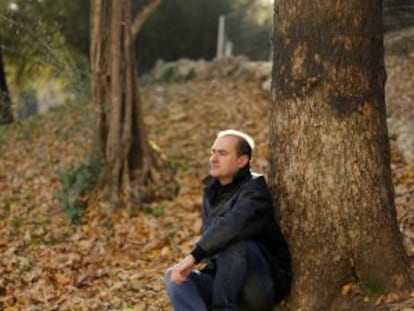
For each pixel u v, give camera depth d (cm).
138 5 1908
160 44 2212
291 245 425
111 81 857
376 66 419
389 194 419
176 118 1208
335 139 410
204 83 1495
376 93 418
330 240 411
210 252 400
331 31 408
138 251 705
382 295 401
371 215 409
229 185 427
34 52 1041
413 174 774
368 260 407
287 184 425
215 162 425
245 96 1305
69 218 827
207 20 2280
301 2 414
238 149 423
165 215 795
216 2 2288
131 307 548
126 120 855
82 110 1148
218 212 423
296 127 420
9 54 1420
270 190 438
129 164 859
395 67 1192
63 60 978
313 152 414
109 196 834
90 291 607
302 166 418
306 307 413
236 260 401
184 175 922
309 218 416
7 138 1302
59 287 632
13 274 677
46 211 884
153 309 535
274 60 436
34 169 1095
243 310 416
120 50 852
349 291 407
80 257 702
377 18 418
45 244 769
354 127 409
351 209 408
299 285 420
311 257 417
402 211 654
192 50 2283
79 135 1187
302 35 415
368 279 406
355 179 408
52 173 1041
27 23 1060
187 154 1024
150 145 909
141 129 870
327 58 409
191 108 1271
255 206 405
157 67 1758
